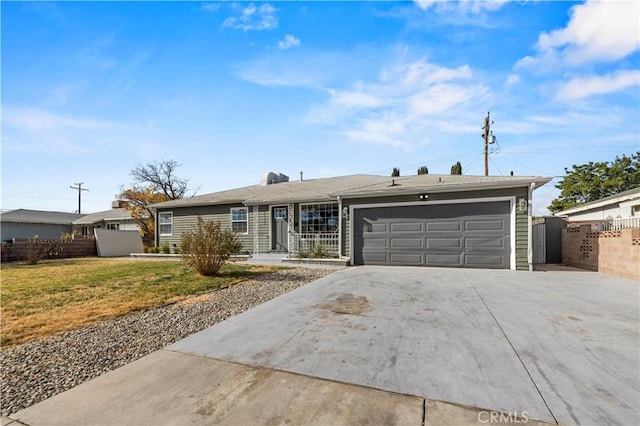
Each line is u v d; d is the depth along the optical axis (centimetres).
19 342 372
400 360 311
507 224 912
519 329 397
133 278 826
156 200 2567
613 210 1395
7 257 1439
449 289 646
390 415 218
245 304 554
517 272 859
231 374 286
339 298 586
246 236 1445
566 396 241
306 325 430
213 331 411
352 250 1093
